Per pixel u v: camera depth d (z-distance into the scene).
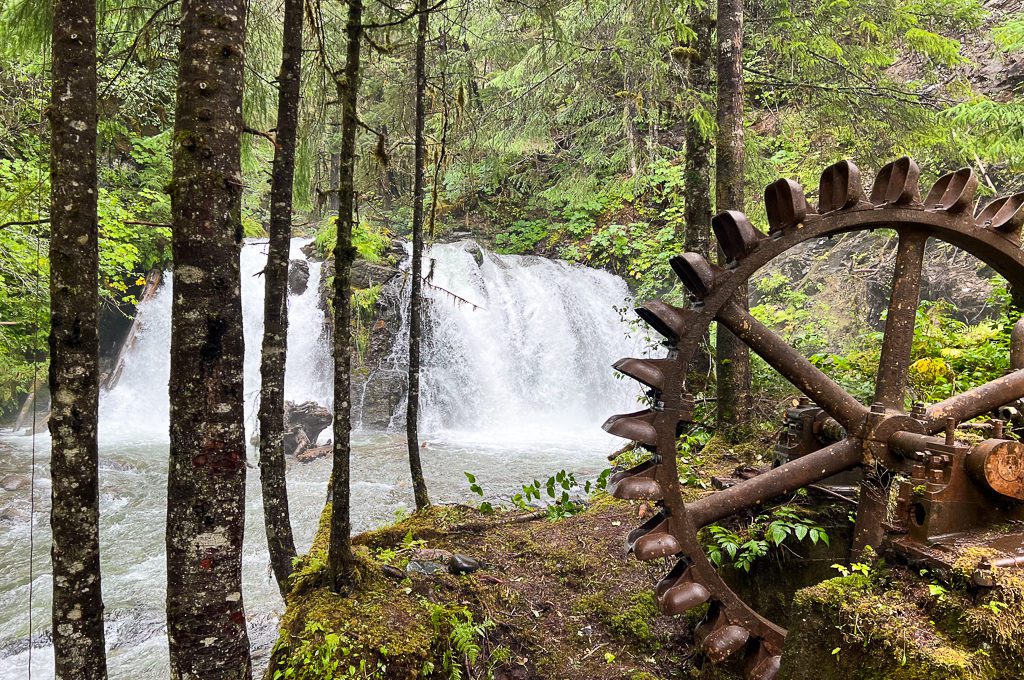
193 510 2.40
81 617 2.81
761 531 3.72
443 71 5.54
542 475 8.40
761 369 6.32
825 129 7.75
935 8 7.25
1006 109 6.96
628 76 8.18
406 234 15.87
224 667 2.43
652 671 3.35
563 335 13.59
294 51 3.98
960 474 2.82
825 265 12.03
